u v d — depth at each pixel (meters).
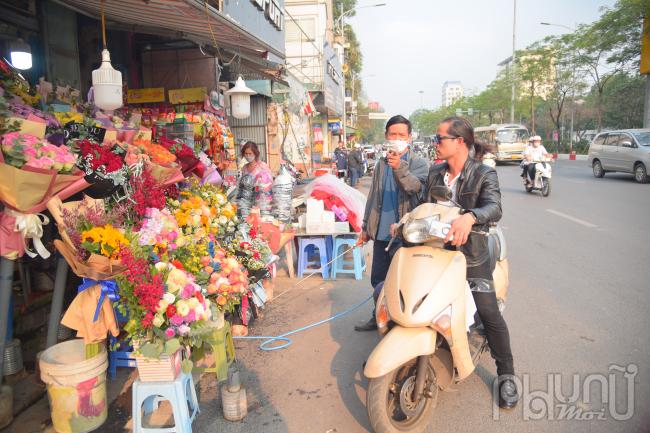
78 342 3.22
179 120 7.02
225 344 3.65
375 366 2.69
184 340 3.11
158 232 3.42
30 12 5.74
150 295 2.87
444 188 2.99
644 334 4.34
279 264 7.36
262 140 13.88
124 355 3.77
